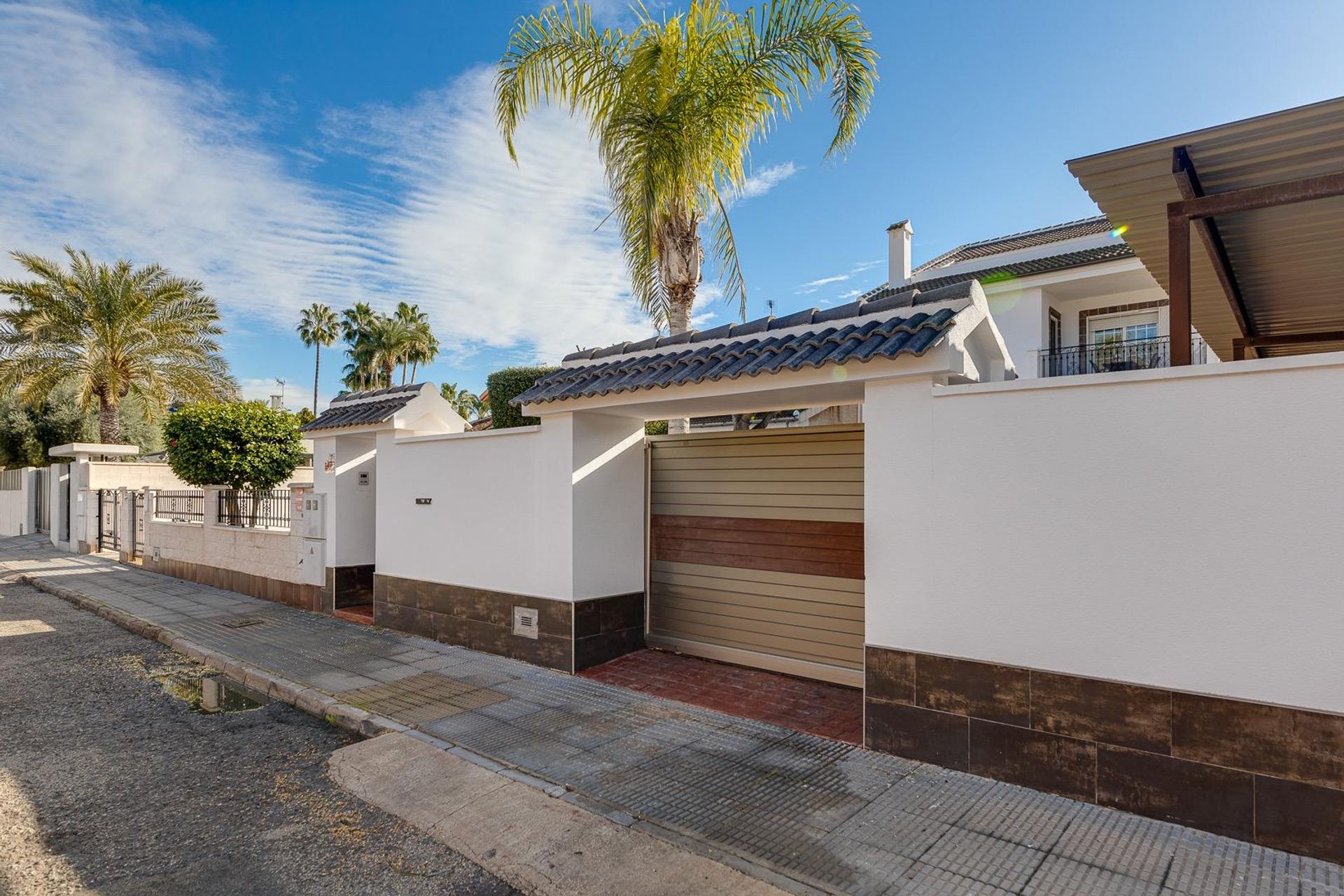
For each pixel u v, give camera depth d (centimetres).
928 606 415
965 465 404
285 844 346
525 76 850
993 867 302
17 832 361
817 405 582
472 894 301
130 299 1788
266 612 923
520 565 671
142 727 523
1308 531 307
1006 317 1419
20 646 790
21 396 1789
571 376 654
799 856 316
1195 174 384
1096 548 360
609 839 338
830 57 797
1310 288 622
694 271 887
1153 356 1328
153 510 1358
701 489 659
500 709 527
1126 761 349
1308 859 301
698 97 812
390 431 827
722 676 601
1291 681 309
